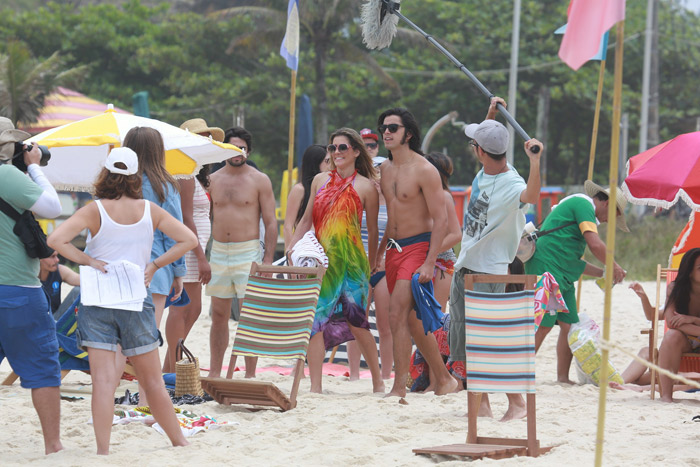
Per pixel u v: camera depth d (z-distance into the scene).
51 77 101.56
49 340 17.50
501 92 130.50
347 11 110.50
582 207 26.98
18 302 16.98
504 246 21.33
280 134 134.00
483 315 17.89
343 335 26.08
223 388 22.45
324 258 24.30
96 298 16.89
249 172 27.11
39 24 146.75
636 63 141.75
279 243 72.81
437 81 128.75
